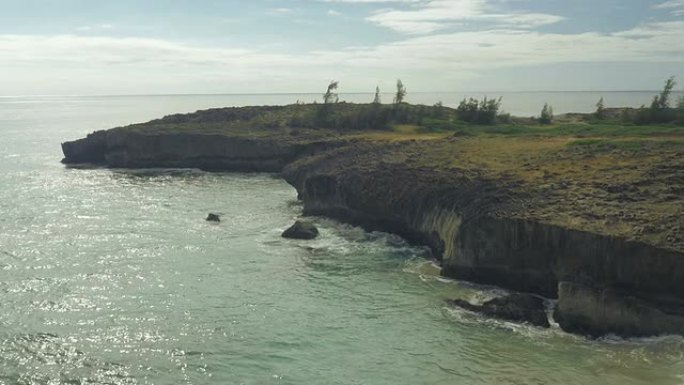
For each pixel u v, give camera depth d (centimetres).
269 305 4416
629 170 5472
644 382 3206
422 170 6512
